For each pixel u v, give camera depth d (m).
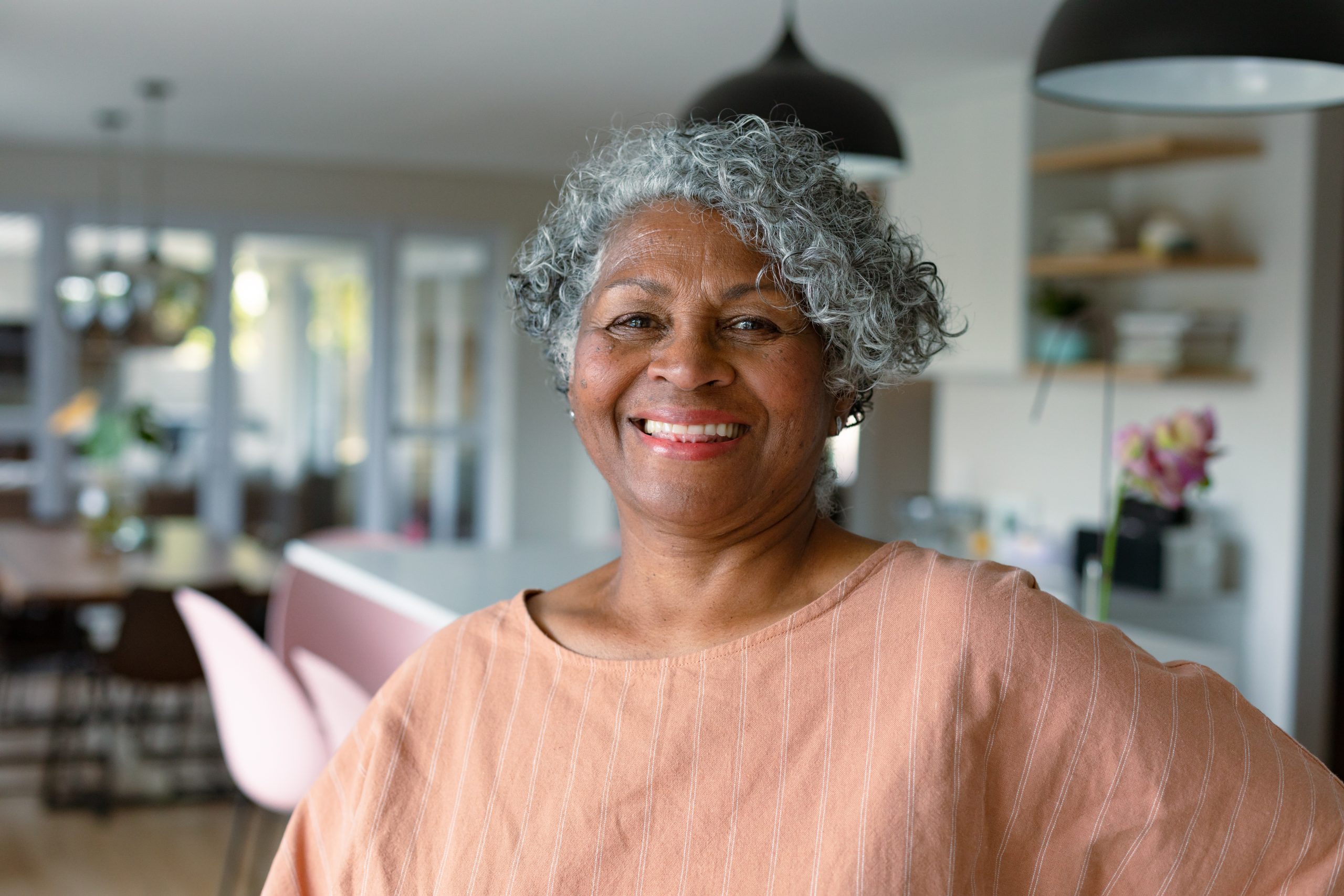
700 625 0.95
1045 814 0.83
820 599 0.91
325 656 2.93
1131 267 4.09
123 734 5.36
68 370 7.04
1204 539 3.99
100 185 7.00
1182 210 4.33
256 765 2.71
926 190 4.87
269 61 4.96
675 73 4.98
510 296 1.08
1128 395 4.37
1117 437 2.13
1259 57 1.89
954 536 4.79
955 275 4.73
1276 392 3.99
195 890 3.67
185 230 7.21
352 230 7.54
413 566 2.94
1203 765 0.81
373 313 7.61
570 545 3.45
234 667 2.67
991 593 0.87
